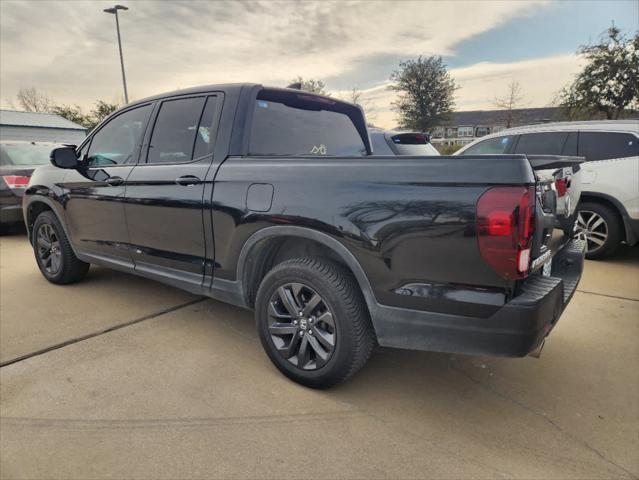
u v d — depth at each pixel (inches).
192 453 77.7
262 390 97.4
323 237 87.7
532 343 73.3
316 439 82.0
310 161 92.8
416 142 254.7
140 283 169.6
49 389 96.5
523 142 224.5
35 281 172.6
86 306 145.2
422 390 99.2
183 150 117.7
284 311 100.0
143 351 114.8
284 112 118.7
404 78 1445.6
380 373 106.3
